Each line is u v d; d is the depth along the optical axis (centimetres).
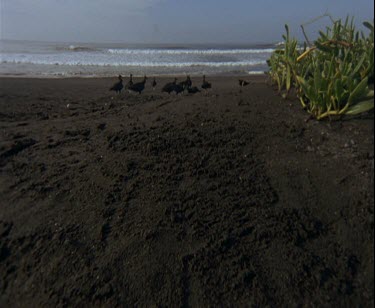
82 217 259
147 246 231
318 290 192
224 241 227
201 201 258
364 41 326
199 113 379
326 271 199
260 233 228
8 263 240
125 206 263
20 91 1028
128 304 205
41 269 231
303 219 230
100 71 1988
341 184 241
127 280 215
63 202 277
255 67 2552
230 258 217
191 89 695
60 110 704
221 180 275
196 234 234
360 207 223
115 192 275
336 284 192
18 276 232
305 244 217
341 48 324
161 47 6209
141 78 1655
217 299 199
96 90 1108
